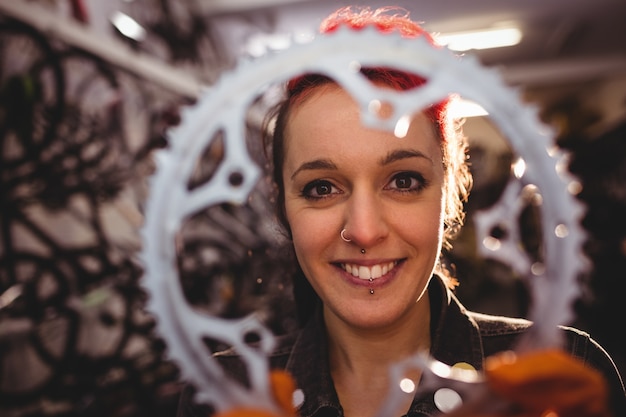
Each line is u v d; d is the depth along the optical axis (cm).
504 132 53
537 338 53
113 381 202
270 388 54
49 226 237
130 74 251
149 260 54
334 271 68
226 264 249
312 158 64
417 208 65
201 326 54
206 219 251
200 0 351
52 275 187
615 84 547
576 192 51
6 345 199
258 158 93
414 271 67
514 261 61
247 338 86
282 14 369
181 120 54
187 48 316
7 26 178
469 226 332
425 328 79
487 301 399
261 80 53
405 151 63
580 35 476
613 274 346
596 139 442
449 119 71
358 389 77
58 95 185
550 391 49
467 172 85
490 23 435
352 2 320
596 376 50
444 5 394
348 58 52
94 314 220
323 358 80
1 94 173
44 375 216
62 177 191
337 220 66
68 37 207
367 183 63
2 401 175
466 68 52
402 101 52
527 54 525
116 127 236
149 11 290
